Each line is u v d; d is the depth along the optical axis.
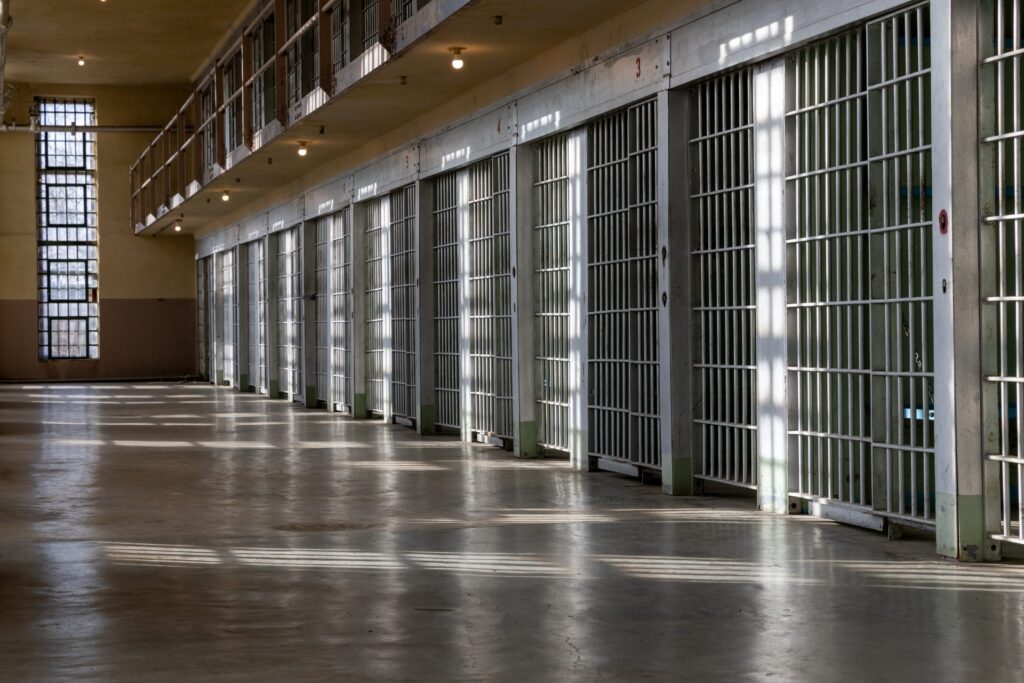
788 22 9.58
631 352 12.66
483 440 17.02
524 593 7.01
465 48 13.81
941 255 7.93
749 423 10.91
